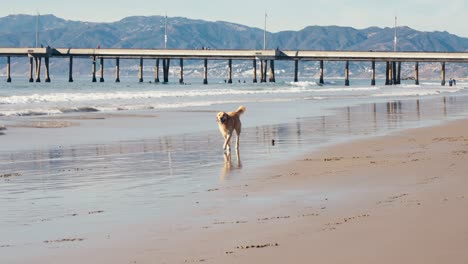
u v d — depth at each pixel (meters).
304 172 15.72
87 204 12.20
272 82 128.88
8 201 12.59
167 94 65.75
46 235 9.76
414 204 11.00
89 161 18.64
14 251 8.84
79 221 10.70
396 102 54.69
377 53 113.88
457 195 11.70
